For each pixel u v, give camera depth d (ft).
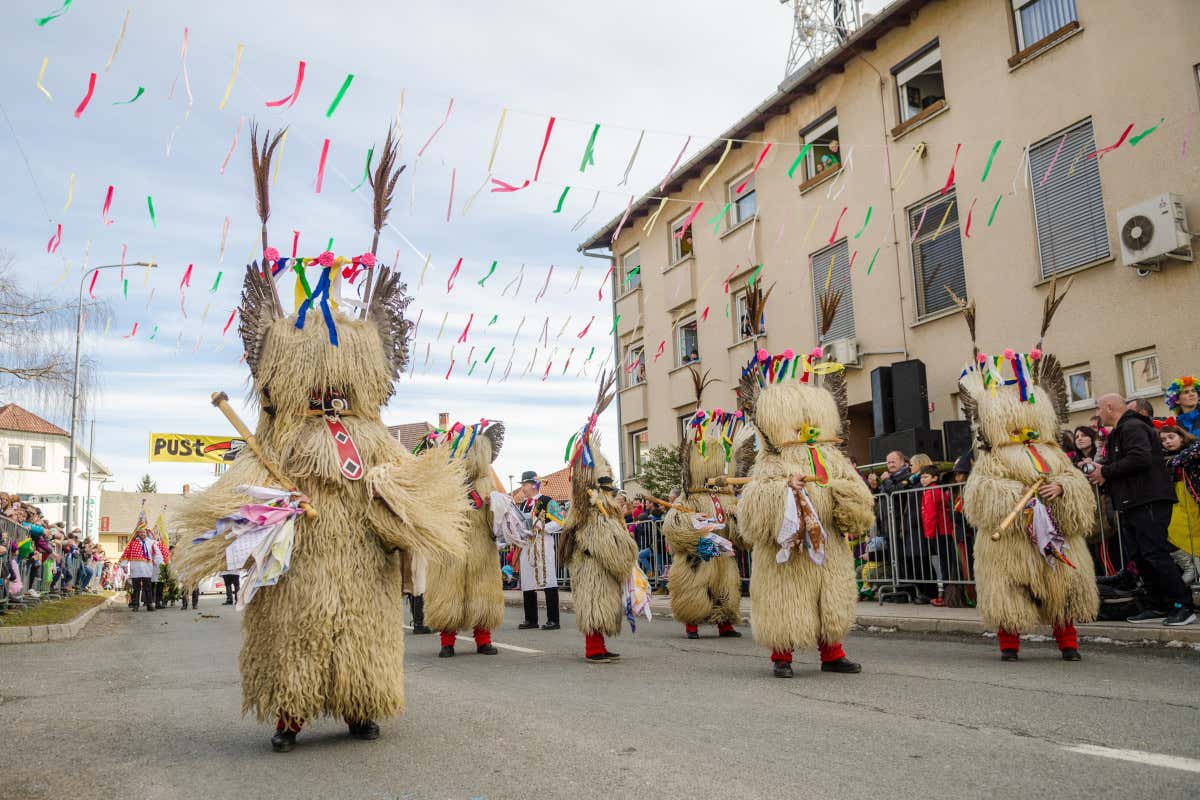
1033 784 10.81
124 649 32.42
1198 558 27.25
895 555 35.04
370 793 11.44
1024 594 21.30
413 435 37.52
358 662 13.89
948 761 12.03
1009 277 44.88
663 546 48.70
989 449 22.25
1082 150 41.81
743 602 41.73
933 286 49.80
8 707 18.95
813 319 57.52
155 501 222.89
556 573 38.55
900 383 46.83
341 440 14.48
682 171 66.80
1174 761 11.60
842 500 20.18
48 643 35.63
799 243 58.70
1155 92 38.83
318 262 15.16
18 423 152.05
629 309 77.30
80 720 17.21
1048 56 43.34
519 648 29.63
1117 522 27.55
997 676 19.27
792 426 20.89
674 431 71.51
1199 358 36.81
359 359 15.01
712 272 66.44
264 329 15.05
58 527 65.46
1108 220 40.37
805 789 10.90
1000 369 22.80
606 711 16.49
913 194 50.65
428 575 27.22
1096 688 17.29
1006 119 45.32
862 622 30.89
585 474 25.70
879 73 53.06
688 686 19.43
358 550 14.16
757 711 16.05
